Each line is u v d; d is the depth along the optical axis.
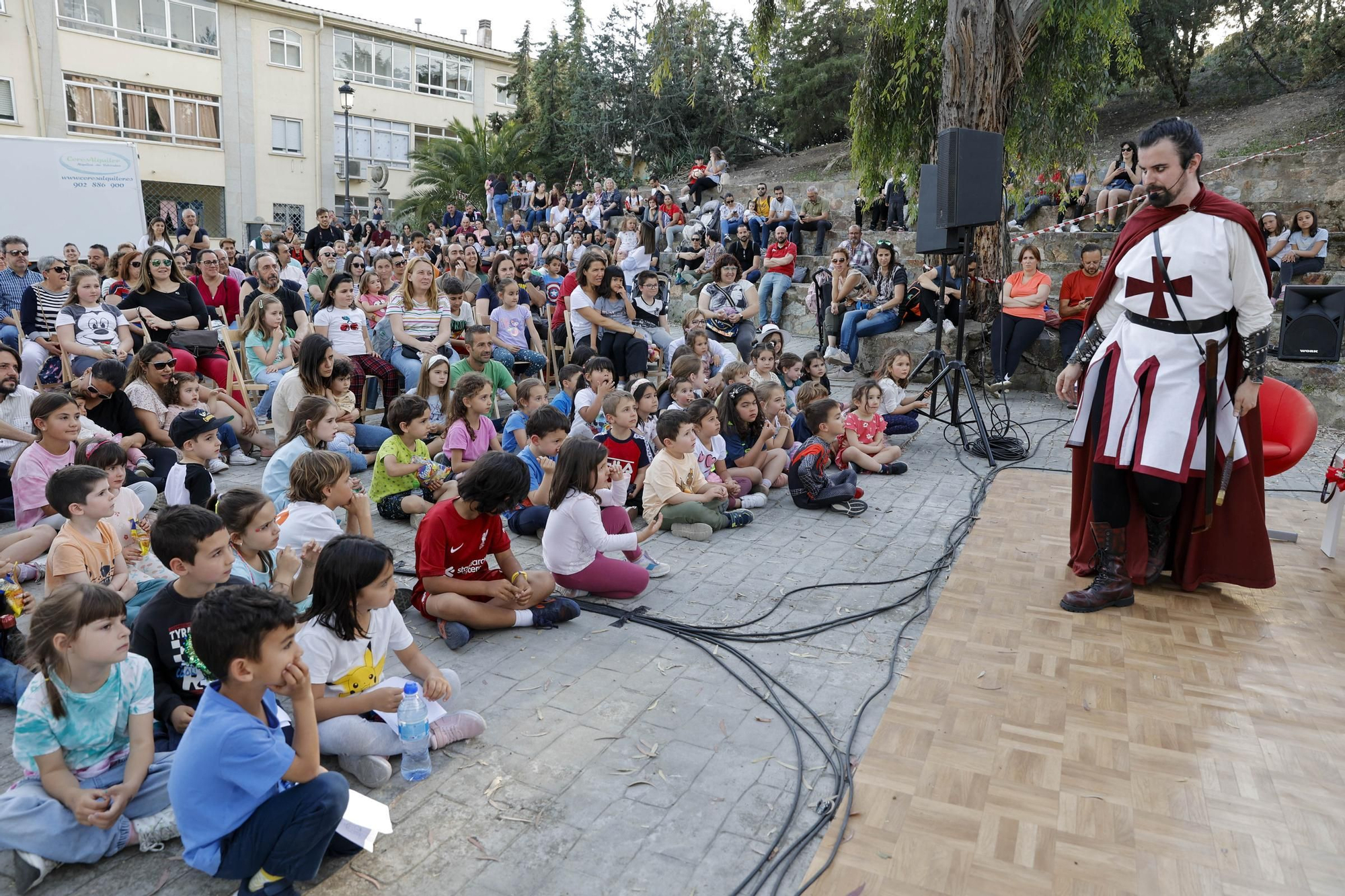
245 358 7.45
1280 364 8.46
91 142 12.12
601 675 3.50
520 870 2.40
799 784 2.78
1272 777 2.84
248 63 24.48
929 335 9.60
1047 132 9.52
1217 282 3.79
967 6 8.95
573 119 23.95
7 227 11.85
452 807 2.66
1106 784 2.80
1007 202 10.06
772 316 12.43
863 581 4.52
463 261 10.14
